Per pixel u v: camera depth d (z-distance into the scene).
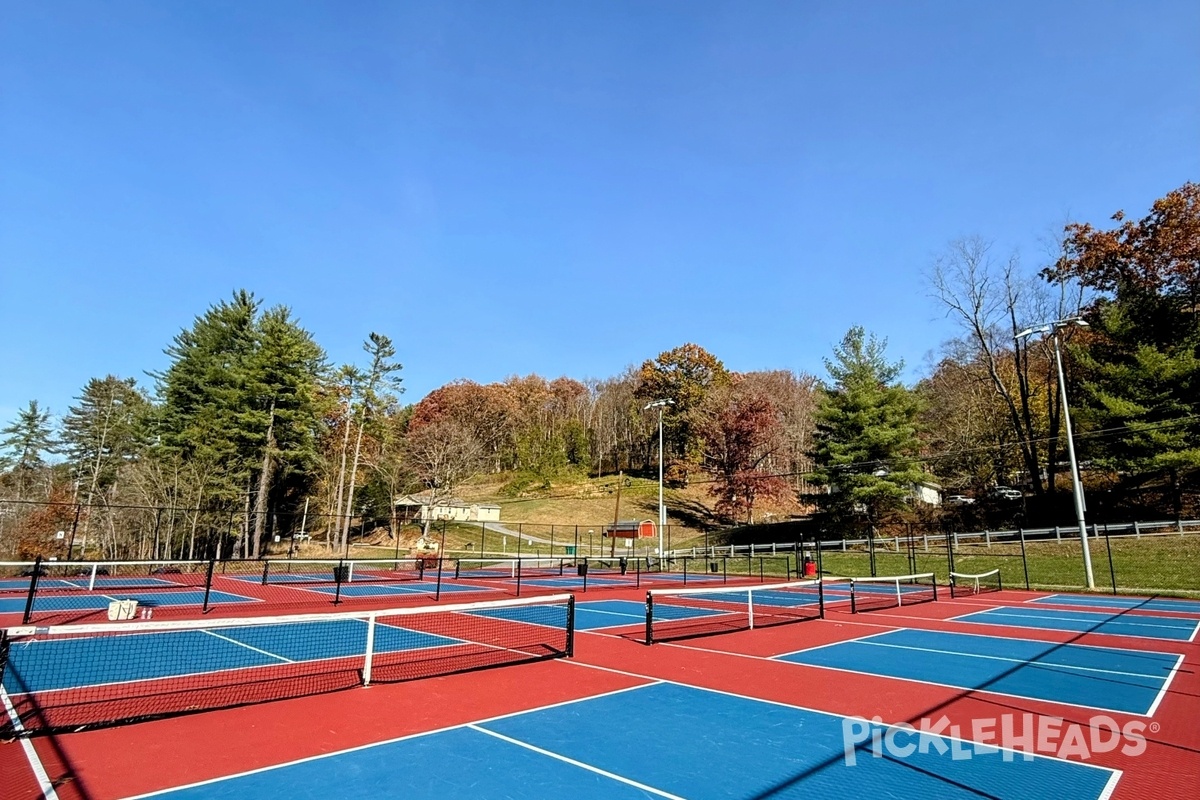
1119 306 37.12
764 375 83.19
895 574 34.31
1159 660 11.73
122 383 63.44
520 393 103.44
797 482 70.56
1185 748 6.59
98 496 47.59
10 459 74.75
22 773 5.67
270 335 52.38
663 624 16.50
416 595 23.09
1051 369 45.31
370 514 64.62
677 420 83.19
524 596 23.11
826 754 6.39
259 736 6.80
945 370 59.28
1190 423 32.56
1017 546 36.69
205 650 11.76
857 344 46.16
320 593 23.56
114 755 6.16
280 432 53.22
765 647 12.99
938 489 52.72
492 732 7.04
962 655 12.20
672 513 68.50
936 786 5.54
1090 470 42.03
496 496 81.31
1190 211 39.38
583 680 9.75
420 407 96.44
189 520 42.62
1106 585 27.72
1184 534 32.25
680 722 7.51
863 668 10.86
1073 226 43.53
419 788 5.42
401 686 9.20
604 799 5.23
